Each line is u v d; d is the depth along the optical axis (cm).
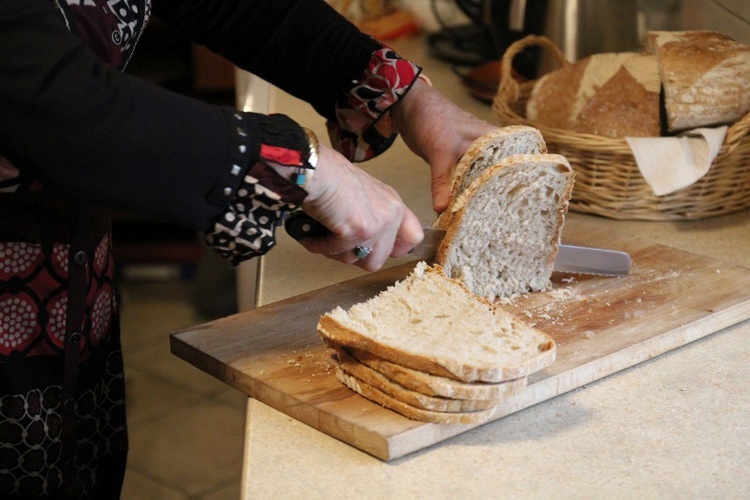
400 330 89
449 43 214
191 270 323
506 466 78
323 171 82
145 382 277
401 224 93
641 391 92
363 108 117
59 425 94
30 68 69
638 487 75
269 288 117
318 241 92
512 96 151
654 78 139
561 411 87
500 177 104
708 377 95
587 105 137
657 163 127
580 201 142
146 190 74
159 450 247
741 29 164
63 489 96
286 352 96
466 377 80
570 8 167
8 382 90
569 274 120
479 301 96
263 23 114
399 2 234
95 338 98
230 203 80
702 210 138
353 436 81
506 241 111
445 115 114
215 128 76
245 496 74
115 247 318
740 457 79
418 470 78
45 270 89
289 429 85
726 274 118
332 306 109
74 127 70
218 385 277
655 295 112
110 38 88
